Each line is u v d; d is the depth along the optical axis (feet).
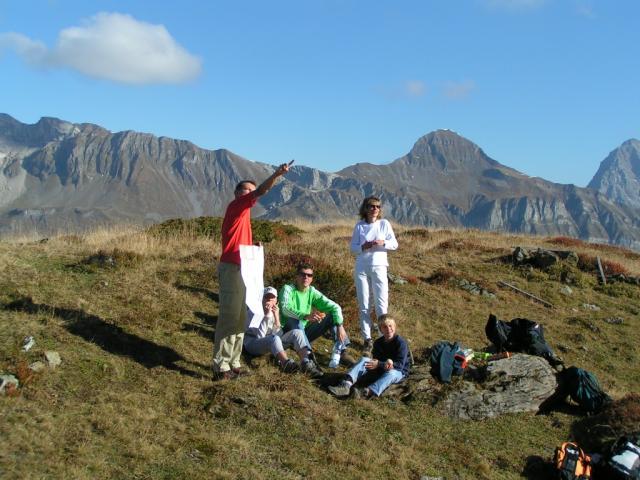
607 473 21.26
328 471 19.79
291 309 26.32
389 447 21.31
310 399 22.85
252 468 19.31
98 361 22.89
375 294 26.99
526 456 22.30
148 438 19.77
